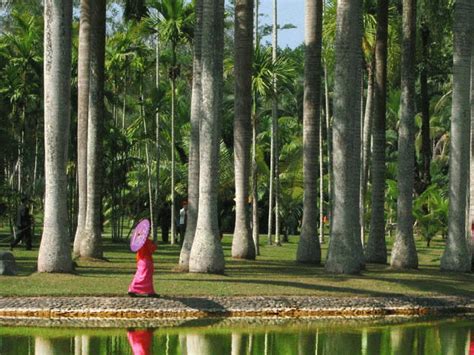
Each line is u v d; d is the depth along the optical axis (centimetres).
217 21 2856
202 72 2845
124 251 4038
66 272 2734
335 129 2983
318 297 2520
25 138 5141
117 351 1912
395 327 2331
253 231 4178
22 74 5078
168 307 2377
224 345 2022
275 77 4459
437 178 6369
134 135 5375
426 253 4472
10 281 2567
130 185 6234
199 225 2839
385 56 3616
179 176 6191
